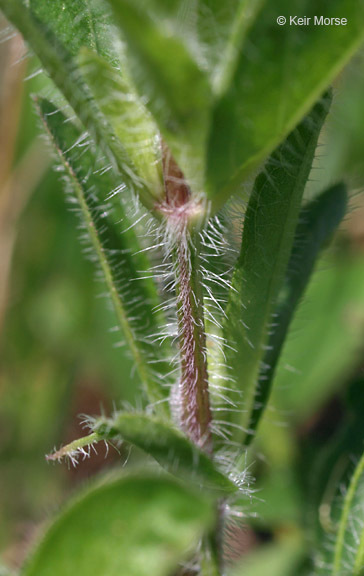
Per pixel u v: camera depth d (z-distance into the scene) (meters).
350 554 0.17
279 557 0.22
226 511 0.17
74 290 0.29
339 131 0.26
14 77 0.26
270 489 0.23
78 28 0.14
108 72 0.13
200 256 0.15
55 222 0.29
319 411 0.26
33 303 0.29
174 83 0.12
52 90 0.16
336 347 0.25
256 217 0.15
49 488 0.27
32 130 0.28
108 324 0.28
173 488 0.14
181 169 0.13
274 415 0.24
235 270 0.15
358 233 0.27
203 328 0.15
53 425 0.28
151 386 0.16
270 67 0.13
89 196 0.16
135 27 0.12
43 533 0.15
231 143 0.13
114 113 0.13
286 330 0.17
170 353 0.16
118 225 0.16
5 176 0.28
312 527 0.19
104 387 0.28
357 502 0.17
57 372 0.28
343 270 0.26
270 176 0.15
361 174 0.18
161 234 0.15
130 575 0.14
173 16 0.12
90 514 0.14
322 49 0.12
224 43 0.13
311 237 0.17
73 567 0.14
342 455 0.19
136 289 0.16
